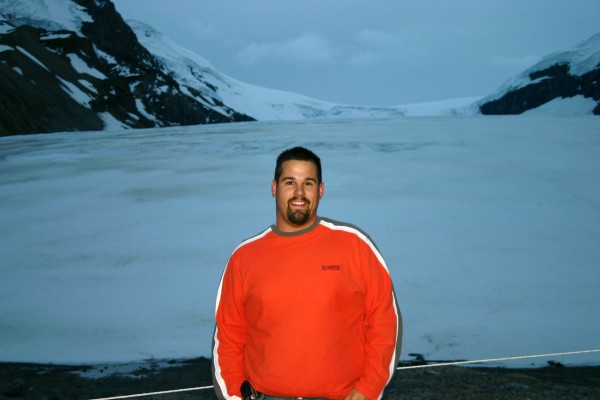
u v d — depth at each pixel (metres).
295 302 2.15
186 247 11.09
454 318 7.51
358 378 2.25
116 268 10.09
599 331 6.99
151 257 10.59
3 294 8.98
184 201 14.64
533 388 4.83
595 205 13.32
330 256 2.20
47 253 11.05
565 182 15.30
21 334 7.36
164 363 6.34
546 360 6.08
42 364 6.38
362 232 2.31
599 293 8.39
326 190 15.02
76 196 15.73
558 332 7.00
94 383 5.57
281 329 2.15
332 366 2.15
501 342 6.67
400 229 11.69
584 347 6.47
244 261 2.29
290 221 2.24
